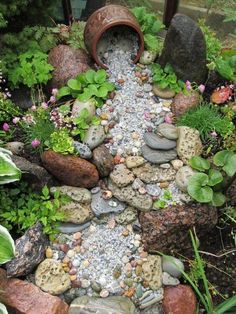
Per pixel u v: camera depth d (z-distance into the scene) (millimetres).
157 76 1149
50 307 932
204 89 1181
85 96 1098
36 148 1063
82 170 1013
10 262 955
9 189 1021
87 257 1012
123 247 1026
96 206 1035
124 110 1124
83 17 1368
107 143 1077
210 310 912
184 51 1104
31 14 1180
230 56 1200
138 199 1028
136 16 1231
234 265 1044
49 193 1038
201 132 1095
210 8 1340
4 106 1107
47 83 1162
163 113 1129
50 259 996
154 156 1062
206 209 1026
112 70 1182
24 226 997
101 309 940
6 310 881
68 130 1071
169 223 1001
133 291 988
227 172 1026
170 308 982
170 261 972
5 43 1144
